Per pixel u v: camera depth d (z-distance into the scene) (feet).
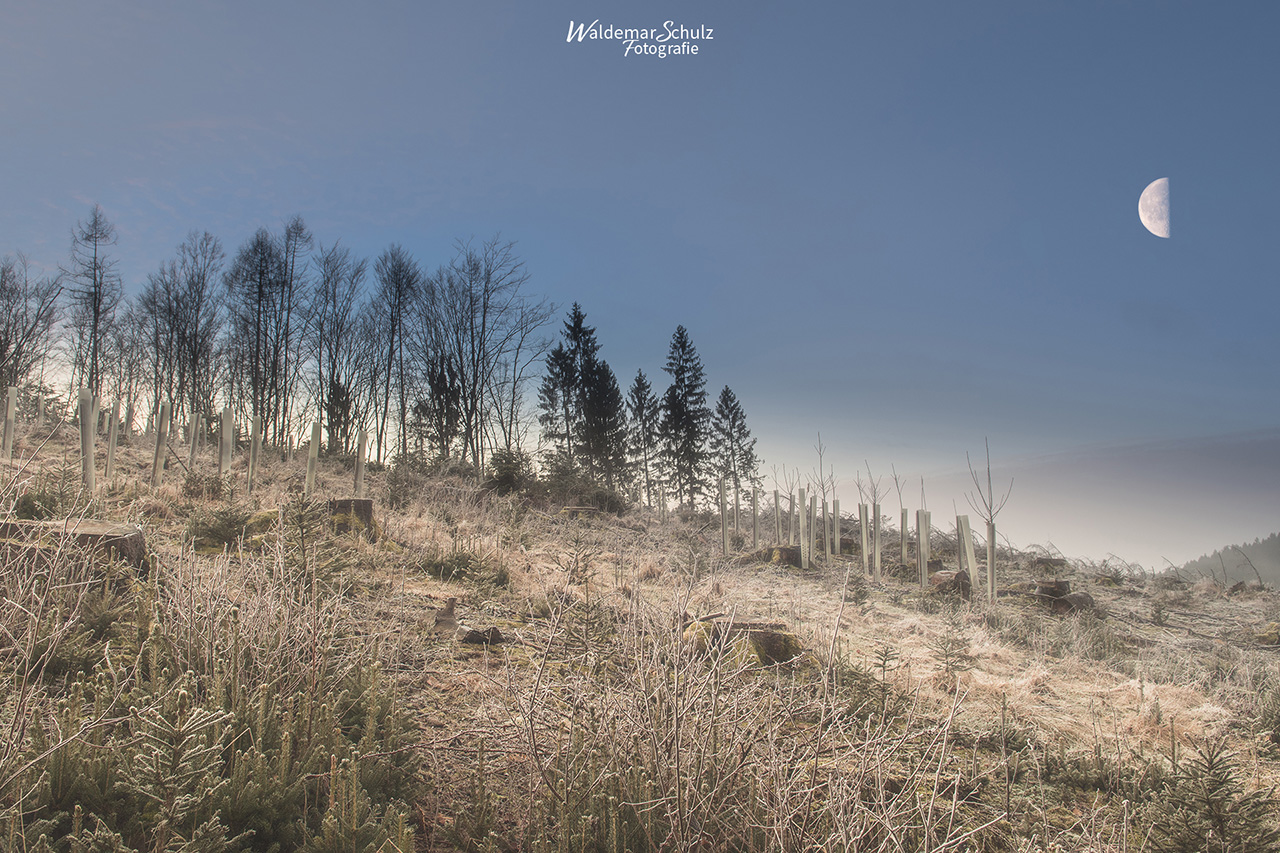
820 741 9.41
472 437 121.08
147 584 13.46
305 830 7.88
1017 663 23.65
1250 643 31.65
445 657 15.33
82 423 27.32
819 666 15.56
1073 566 56.70
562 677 12.39
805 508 50.49
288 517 17.88
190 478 31.83
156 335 131.34
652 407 172.55
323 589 15.07
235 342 131.64
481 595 21.47
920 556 43.62
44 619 11.49
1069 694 20.10
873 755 9.98
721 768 9.21
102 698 8.85
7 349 111.55
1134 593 46.50
